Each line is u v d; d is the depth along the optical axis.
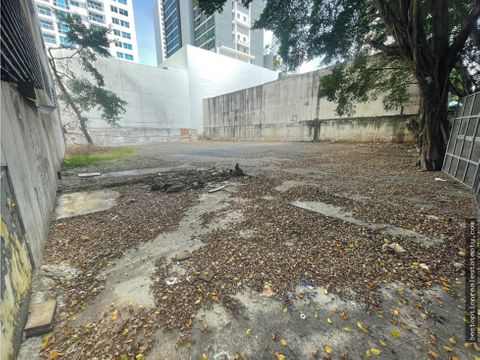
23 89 3.19
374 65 9.31
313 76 17.12
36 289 1.81
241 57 44.56
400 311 1.59
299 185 5.15
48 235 2.86
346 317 1.55
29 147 2.88
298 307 1.65
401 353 1.29
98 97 15.55
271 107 20.55
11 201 1.69
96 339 1.41
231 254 2.37
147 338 1.41
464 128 5.11
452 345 1.33
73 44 15.19
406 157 8.84
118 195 4.65
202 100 27.83
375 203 3.81
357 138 15.18
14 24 3.05
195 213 3.58
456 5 5.73
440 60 5.87
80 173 7.06
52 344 1.36
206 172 6.82
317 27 7.10
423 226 2.88
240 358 1.29
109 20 40.44
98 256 2.38
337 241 2.58
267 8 6.69
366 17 7.00
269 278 1.97
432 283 1.85
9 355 1.19
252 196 4.42
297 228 2.95
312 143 16.84
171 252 2.45
